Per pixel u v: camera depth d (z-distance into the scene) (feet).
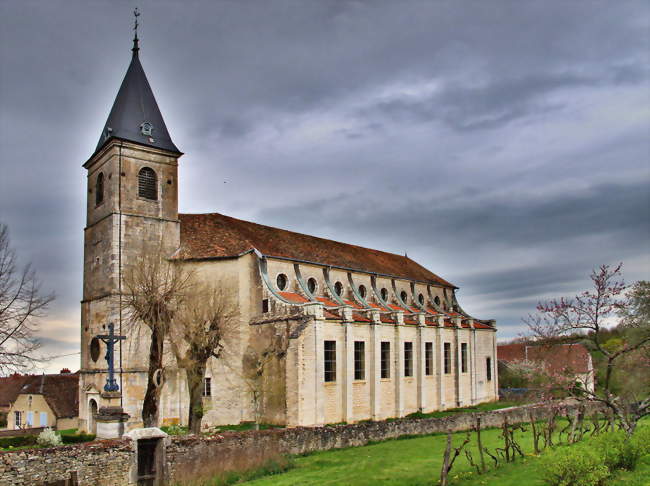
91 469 74.54
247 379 137.69
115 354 133.90
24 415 194.59
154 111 153.99
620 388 105.19
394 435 122.62
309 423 134.21
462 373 202.90
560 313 83.82
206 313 126.11
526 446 105.50
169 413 137.49
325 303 162.71
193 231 157.07
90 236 151.53
